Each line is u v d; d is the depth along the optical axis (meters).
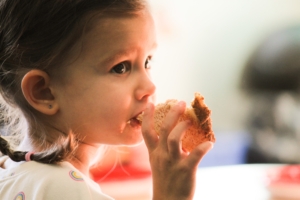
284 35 1.71
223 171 1.31
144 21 0.82
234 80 1.80
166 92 1.78
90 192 0.76
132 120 0.81
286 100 1.63
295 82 1.64
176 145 0.76
